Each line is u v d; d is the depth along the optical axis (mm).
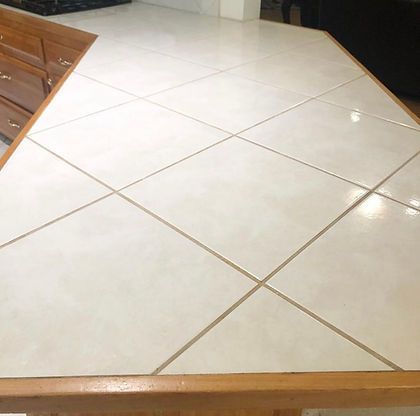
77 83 1137
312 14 3486
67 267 547
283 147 851
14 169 746
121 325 475
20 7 1896
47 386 414
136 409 426
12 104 2188
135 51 1407
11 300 500
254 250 583
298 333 470
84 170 752
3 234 598
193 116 972
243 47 1486
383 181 746
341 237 611
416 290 527
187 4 1970
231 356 445
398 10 2629
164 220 635
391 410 634
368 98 1089
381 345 460
